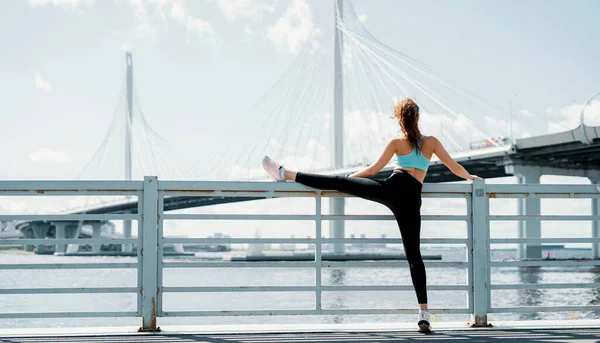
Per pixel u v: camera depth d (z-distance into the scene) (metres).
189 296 30.42
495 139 43.81
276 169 3.69
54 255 94.75
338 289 3.62
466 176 3.71
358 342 3.17
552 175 45.03
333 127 51.16
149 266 3.49
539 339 3.26
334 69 51.94
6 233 113.06
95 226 97.94
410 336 3.37
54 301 28.73
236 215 3.61
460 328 3.62
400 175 3.53
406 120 3.55
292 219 3.66
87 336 3.35
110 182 3.48
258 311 3.57
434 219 3.72
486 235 3.73
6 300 28.64
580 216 3.88
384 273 48.38
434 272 50.00
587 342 3.17
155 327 3.50
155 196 3.51
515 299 24.67
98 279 44.84
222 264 3.49
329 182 3.56
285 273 48.69
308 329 3.57
